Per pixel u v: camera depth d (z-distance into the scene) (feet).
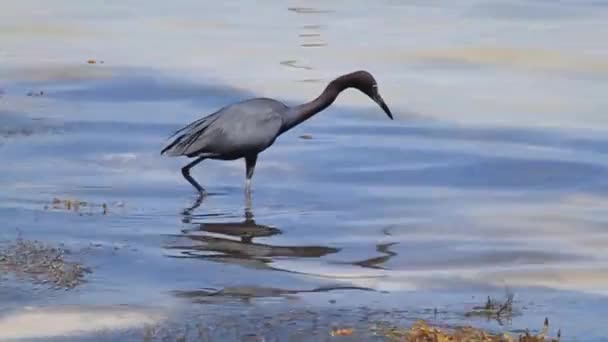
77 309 37.06
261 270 42.29
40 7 108.88
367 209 51.52
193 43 92.58
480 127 67.56
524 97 75.51
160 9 109.09
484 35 96.84
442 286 40.78
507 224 49.19
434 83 79.56
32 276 40.04
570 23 102.83
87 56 86.22
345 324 35.86
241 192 54.34
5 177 55.11
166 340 34.19
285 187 55.31
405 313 37.24
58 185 54.13
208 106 72.28
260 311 37.19
